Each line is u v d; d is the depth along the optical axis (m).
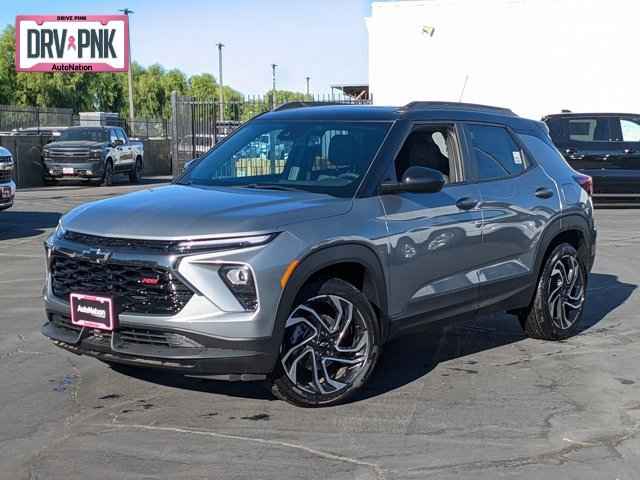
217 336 4.77
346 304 5.30
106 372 6.15
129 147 29.31
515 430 5.04
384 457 4.61
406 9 24.22
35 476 4.35
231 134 6.71
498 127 6.84
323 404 5.35
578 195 7.29
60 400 5.55
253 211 5.05
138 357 4.89
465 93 24.19
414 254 5.69
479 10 23.83
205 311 4.78
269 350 4.88
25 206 19.41
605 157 16.83
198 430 5.00
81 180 28.53
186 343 4.82
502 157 6.74
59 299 5.31
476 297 6.26
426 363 6.51
